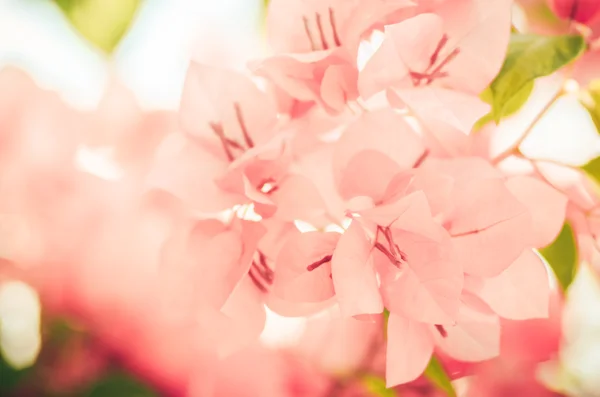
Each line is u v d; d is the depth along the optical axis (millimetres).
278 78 523
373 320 521
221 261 526
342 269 509
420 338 528
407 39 520
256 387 598
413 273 520
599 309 701
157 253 582
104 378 583
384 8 516
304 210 526
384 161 525
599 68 589
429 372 567
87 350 588
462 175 523
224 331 538
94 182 591
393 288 523
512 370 661
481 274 525
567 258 590
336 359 635
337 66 518
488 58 533
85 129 608
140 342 583
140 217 588
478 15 531
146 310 580
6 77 608
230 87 533
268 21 534
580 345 729
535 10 622
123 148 605
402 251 521
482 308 539
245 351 603
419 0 532
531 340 658
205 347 583
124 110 608
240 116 535
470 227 525
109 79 624
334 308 630
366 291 510
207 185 531
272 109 535
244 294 534
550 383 691
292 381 624
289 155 528
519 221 522
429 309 517
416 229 511
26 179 598
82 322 588
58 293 587
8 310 604
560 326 656
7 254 596
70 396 581
